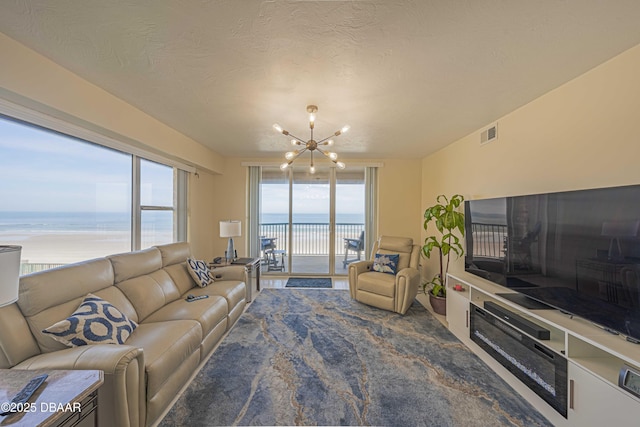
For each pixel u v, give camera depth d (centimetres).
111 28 139
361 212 512
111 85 205
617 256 135
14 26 138
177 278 278
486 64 171
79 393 100
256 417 157
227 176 489
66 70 182
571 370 142
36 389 100
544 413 159
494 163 280
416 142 370
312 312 323
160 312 221
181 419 155
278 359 219
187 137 350
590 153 177
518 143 245
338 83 199
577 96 187
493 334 208
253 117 274
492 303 220
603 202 142
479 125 294
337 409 164
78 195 232
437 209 326
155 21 134
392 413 161
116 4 122
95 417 115
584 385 135
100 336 154
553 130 207
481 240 256
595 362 141
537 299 188
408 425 152
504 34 142
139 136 256
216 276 331
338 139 354
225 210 490
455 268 367
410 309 336
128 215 291
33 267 197
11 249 98
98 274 194
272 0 119
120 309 193
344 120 280
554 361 153
